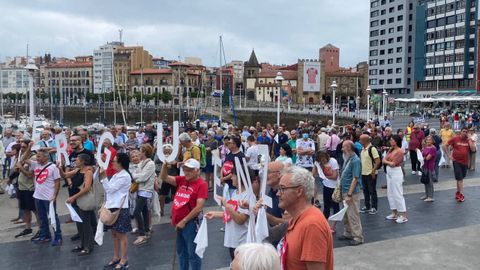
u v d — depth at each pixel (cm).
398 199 1067
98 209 939
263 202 588
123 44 16388
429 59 11125
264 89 14138
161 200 1153
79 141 1062
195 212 656
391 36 12112
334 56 15675
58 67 15975
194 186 665
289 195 367
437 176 1636
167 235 983
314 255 344
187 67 14150
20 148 1219
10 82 16850
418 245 889
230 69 12538
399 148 1079
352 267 766
